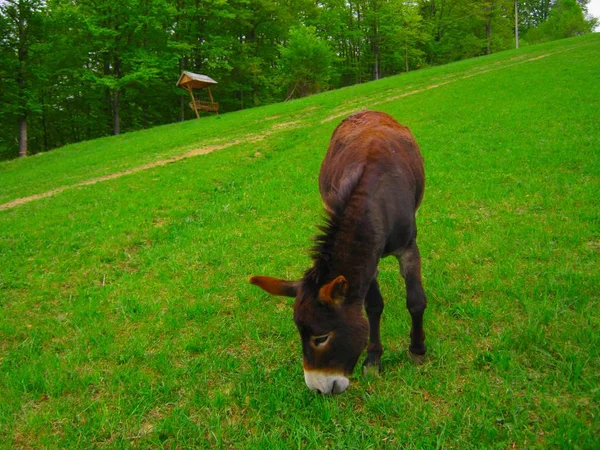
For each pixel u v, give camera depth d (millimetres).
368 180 3395
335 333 2801
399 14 48500
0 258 7594
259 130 19297
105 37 34719
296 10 46062
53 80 34719
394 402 3260
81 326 5141
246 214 8703
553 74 19562
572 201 6941
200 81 31516
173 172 12906
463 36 54344
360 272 2961
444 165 9906
